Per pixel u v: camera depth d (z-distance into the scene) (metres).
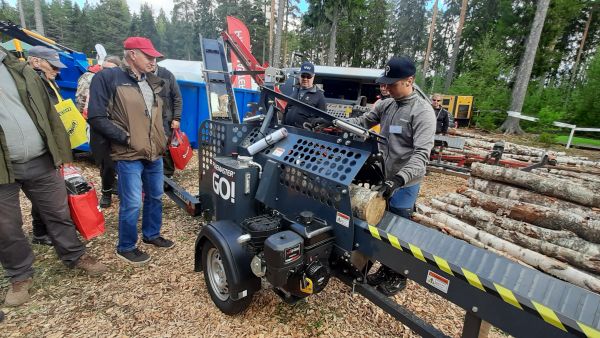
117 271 2.66
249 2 39.44
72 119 3.09
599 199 3.50
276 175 2.20
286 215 2.16
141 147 2.55
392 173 2.36
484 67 16.95
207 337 2.04
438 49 39.75
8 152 1.99
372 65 36.16
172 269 2.74
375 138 1.80
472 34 28.03
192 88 6.24
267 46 39.06
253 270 1.89
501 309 1.31
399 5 38.06
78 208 2.46
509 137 13.13
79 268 2.61
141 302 2.31
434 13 24.81
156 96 2.72
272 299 2.42
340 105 6.10
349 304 2.44
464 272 1.41
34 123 2.14
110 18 49.03
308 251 1.77
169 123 4.23
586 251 3.03
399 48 37.69
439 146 6.83
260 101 2.81
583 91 15.55
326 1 19.75
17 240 2.16
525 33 18.55
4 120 2.01
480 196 4.14
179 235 3.37
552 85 18.14
